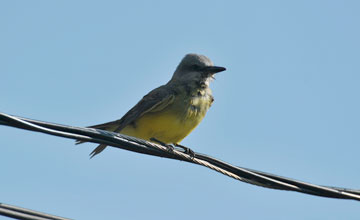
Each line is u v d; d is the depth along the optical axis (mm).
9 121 8406
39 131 8664
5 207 8164
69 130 8945
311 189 10164
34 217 8281
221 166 10180
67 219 8430
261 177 10102
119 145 9508
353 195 10211
